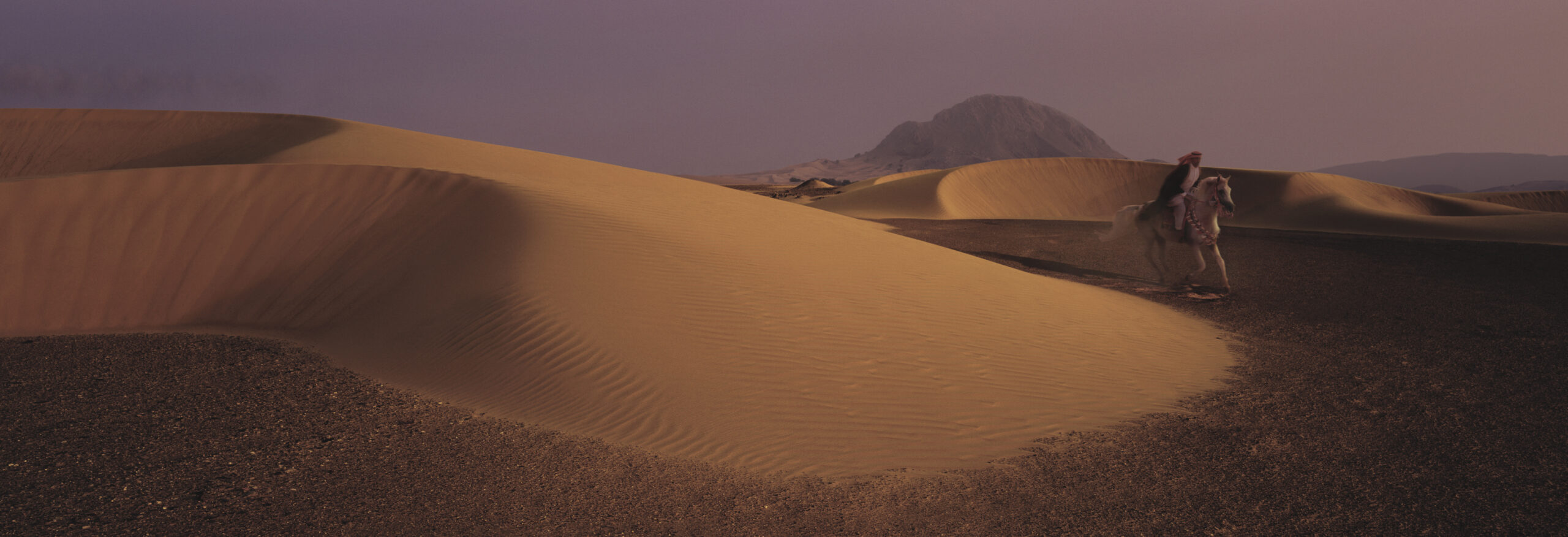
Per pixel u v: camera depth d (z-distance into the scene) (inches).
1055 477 241.4
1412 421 310.0
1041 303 509.0
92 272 513.0
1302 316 575.5
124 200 559.8
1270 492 232.7
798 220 703.1
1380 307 615.2
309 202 573.3
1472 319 560.7
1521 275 796.0
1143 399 331.6
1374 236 1288.1
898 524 206.5
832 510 214.1
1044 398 322.7
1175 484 238.2
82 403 307.6
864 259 543.2
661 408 287.9
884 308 427.8
